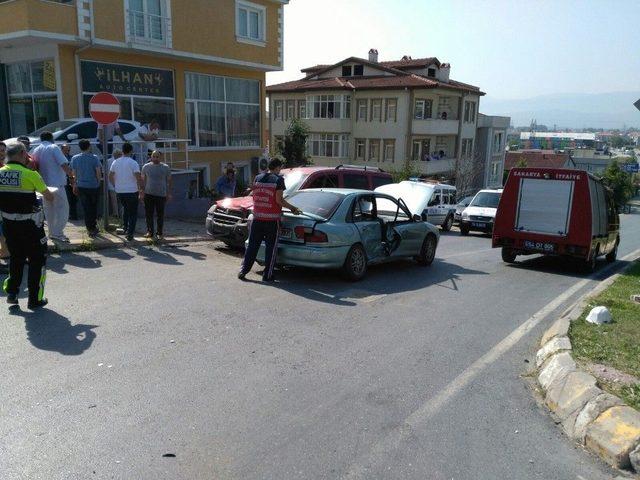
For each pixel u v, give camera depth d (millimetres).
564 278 11023
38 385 4379
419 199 13406
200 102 20359
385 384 4789
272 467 3436
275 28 22125
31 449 3500
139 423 3883
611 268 13453
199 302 6918
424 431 3994
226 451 3586
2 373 4559
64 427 3781
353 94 42500
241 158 22547
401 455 3656
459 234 21078
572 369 4758
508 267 12031
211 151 21016
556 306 8141
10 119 17547
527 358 5676
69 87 15852
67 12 14891
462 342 6066
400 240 9992
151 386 4473
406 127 40781
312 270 9508
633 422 3859
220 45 19641
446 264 11711
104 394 4289
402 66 44312
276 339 5754
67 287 7188
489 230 19891
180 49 18109
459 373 5148
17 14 14273
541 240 12094
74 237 9906
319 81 44875
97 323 5871
